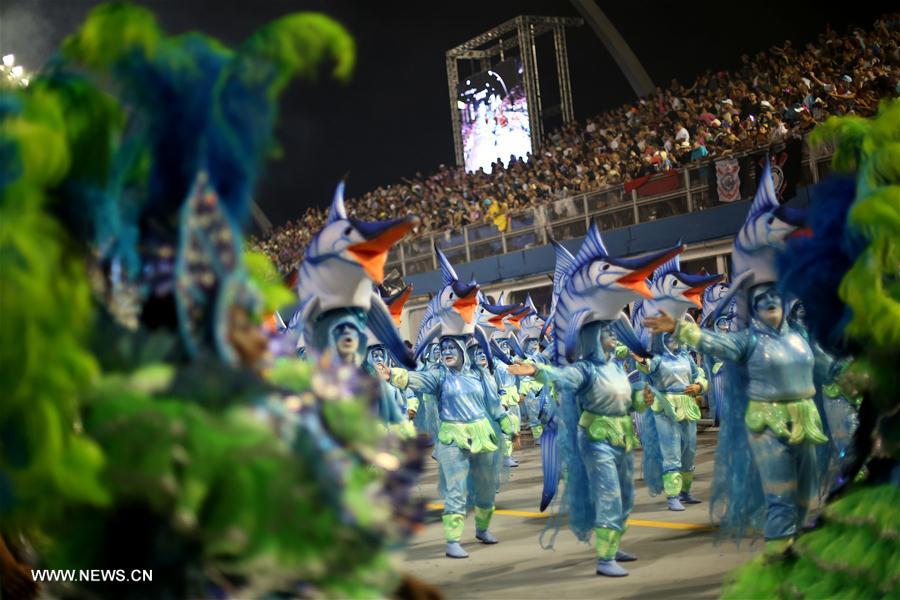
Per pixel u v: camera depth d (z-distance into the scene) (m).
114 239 1.70
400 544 1.77
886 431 3.47
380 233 5.63
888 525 3.29
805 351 5.85
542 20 29.27
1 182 1.52
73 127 1.67
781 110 19.69
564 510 7.29
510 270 21.88
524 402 17.25
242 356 1.75
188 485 1.57
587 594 6.29
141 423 1.56
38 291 1.47
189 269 1.68
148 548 1.62
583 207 20.22
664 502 10.01
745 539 7.80
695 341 5.88
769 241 5.97
